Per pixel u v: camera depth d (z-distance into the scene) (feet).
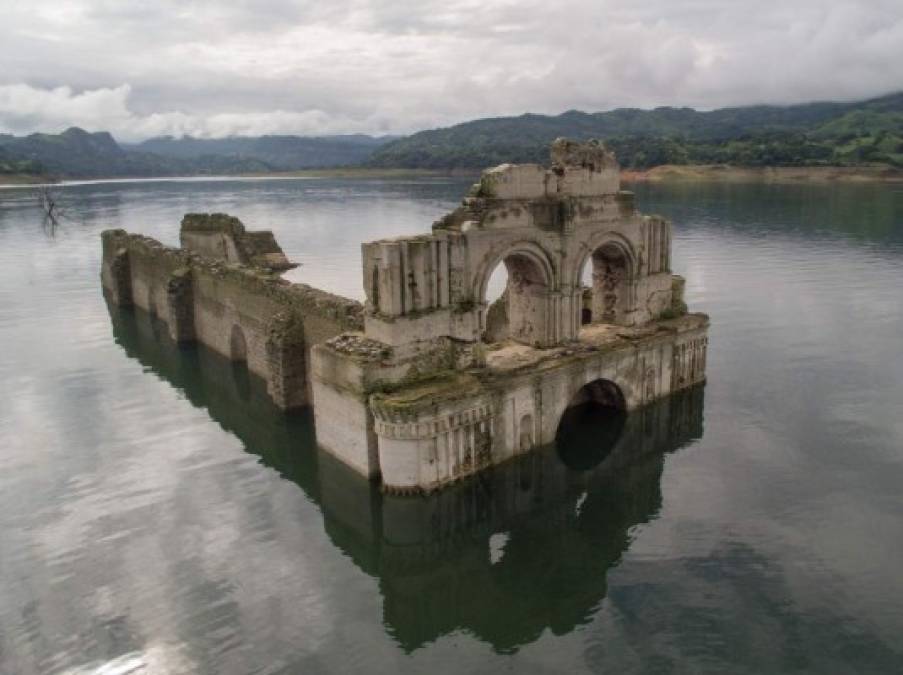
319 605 81.92
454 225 102.78
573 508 102.58
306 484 110.11
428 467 95.35
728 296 207.62
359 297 221.05
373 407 93.25
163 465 115.85
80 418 135.13
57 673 70.13
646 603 80.69
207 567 88.17
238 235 212.43
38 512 100.58
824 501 98.94
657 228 123.44
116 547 92.07
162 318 199.72
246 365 157.89
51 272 280.92
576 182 111.04
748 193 508.94
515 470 105.29
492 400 99.45
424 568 92.07
